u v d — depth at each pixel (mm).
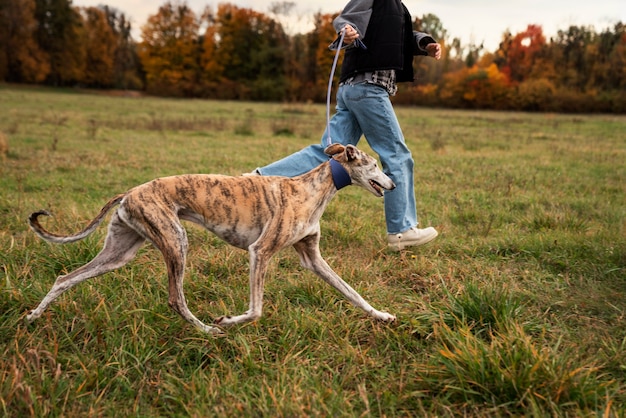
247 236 3557
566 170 10305
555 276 4578
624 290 4254
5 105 28047
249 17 65062
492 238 5566
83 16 70750
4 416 2557
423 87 60688
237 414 2641
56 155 10461
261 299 3422
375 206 6992
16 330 3348
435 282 4371
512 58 60469
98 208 6172
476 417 2674
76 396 2752
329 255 5023
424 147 14359
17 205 6102
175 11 64812
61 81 66125
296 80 63031
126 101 42375
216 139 14859
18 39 60812
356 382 3002
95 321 3391
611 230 5680
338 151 3795
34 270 4215
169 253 3336
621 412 2574
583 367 2889
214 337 3338
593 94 53344
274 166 4391
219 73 65312
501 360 2875
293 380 2859
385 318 3602
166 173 8742
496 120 31766
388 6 4531
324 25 61031
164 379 3016
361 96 4617
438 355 3074
